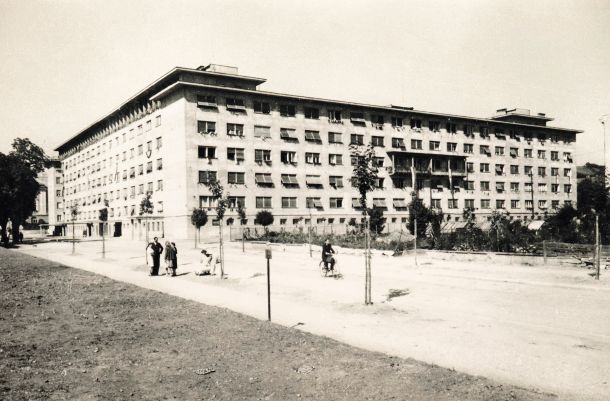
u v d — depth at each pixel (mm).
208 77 56219
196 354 8633
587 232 30047
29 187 56688
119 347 9156
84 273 22766
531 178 80688
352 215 63812
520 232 30062
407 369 7719
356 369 7723
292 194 59469
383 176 67000
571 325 11281
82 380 7340
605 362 8414
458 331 10797
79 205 89188
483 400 6391
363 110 66188
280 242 41531
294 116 60750
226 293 16656
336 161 63469
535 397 6547
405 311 13000
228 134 55594
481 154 76500
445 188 72625
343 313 12922
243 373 7598
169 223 55844
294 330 10500
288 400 6484
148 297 15219
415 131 70562
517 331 10750
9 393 6773
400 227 64750
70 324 11258
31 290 16906
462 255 25203
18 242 60250
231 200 55188
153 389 6945
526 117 83375
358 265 25250
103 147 77875
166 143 56906
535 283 17672
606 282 17469
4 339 9852
